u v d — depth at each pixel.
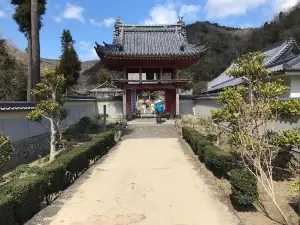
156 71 27.48
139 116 28.19
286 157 9.09
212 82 35.00
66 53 37.22
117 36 26.94
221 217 5.91
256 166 6.55
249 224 5.57
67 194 7.45
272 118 7.87
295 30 53.62
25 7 18.91
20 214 5.43
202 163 10.73
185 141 16.02
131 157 12.22
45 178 6.57
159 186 8.06
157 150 13.71
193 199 6.98
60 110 12.26
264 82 9.25
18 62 28.08
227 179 8.51
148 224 5.65
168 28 27.89
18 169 7.84
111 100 26.61
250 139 7.24
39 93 11.73
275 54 21.38
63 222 5.75
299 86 13.34
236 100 8.02
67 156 8.69
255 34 70.31
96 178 8.98
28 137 12.79
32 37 16.05
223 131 13.33
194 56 23.80
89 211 6.32
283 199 6.81
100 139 12.43
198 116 25.33
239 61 9.14
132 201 6.92
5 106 10.72
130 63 25.08
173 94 26.27
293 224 5.48
